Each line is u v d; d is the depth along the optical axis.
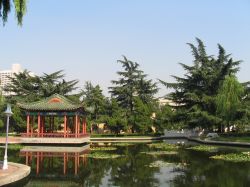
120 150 44.00
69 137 54.28
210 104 70.88
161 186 20.06
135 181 21.62
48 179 22.38
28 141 53.72
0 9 22.92
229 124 69.19
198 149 44.75
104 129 88.75
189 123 73.56
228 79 61.12
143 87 93.44
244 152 39.59
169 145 51.91
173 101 78.88
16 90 88.44
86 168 27.31
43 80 90.12
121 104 91.19
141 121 78.88
